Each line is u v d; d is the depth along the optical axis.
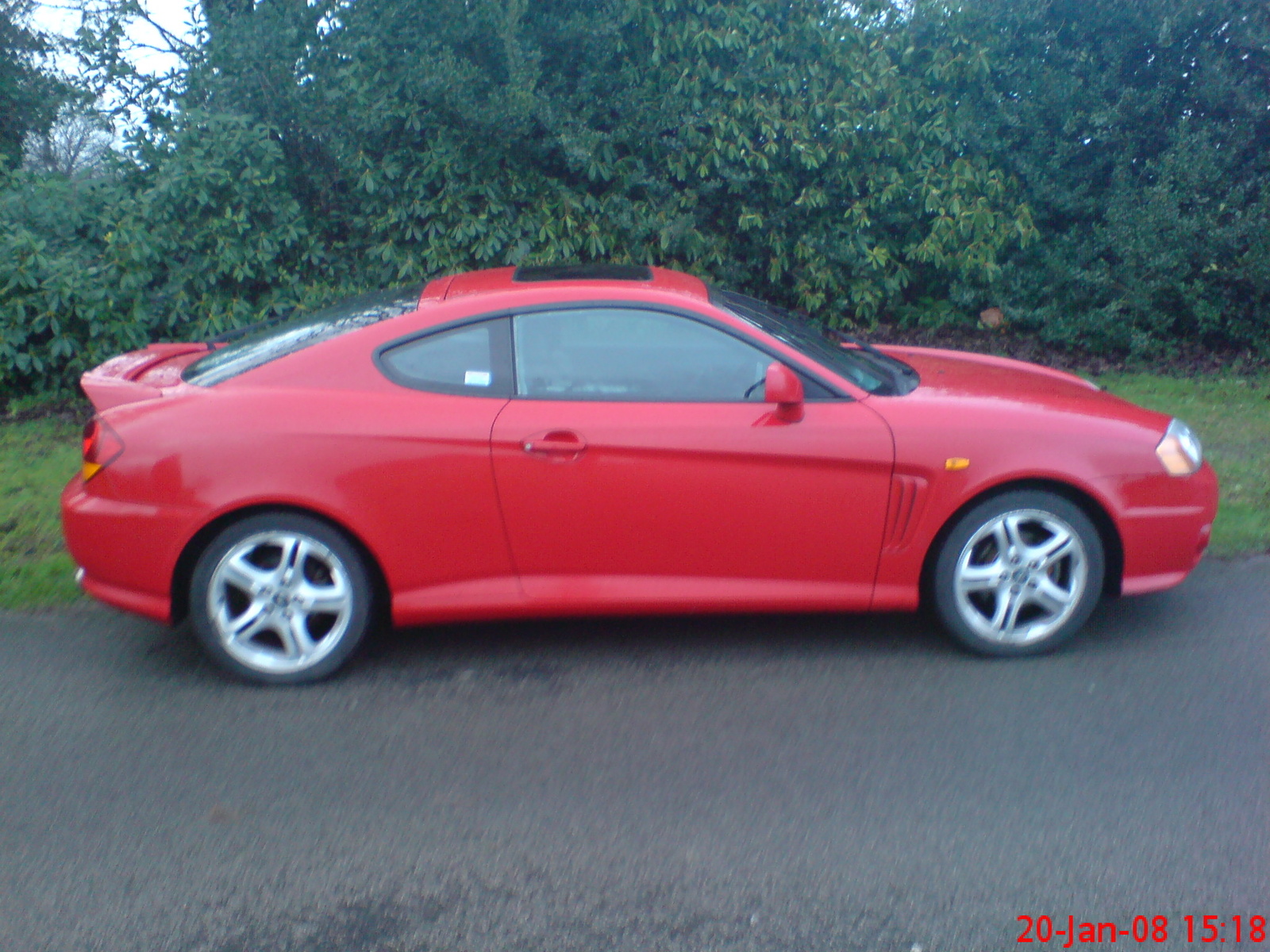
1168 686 4.17
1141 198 9.73
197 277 9.46
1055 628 4.41
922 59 10.30
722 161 9.83
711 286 4.95
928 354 5.64
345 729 3.98
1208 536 4.55
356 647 4.36
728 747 3.79
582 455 4.21
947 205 10.25
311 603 4.29
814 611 4.43
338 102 9.27
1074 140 10.12
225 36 9.45
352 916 2.97
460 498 4.22
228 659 4.28
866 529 4.31
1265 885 3.01
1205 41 9.47
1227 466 6.85
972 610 4.41
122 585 4.26
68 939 2.89
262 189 9.45
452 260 9.73
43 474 7.04
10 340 8.62
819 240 10.25
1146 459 4.36
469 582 4.34
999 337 10.66
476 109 9.01
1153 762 3.63
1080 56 9.85
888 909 2.95
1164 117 9.79
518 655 4.59
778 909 2.96
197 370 4.61
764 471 4.24
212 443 4.16
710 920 2.92
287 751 3.83
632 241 9.98
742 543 4.31
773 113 9.72
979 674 4.31
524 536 4.28
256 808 3.48
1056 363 9.99
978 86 10.34
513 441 4.20
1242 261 9.50
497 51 9.38
